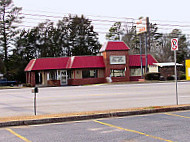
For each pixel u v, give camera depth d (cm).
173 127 814
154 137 694
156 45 7025
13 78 5884
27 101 1659
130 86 3025
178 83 3384
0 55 5669
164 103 1416
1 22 5541
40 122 919
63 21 6806
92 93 2177
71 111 1184
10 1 5584
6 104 1523
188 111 1132
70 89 2805
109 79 4166
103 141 663
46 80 4366
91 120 959
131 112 1062
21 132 785
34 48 6469
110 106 1335
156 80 4050
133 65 4453
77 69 4181
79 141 668
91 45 6881
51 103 1527
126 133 744
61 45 6662
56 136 726
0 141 682
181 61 6831
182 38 7069
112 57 4281
